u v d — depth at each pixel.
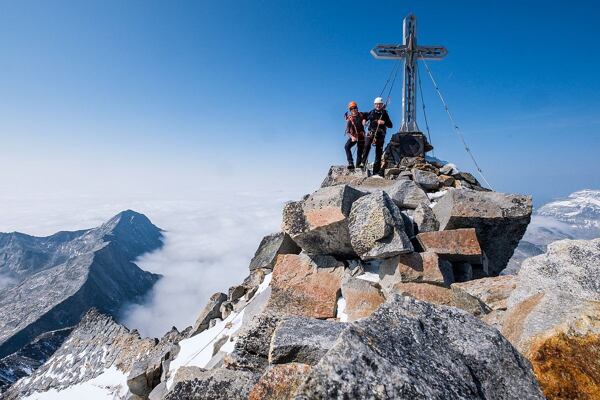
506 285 7.17
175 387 5.64
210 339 12.02
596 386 3.63
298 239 9.70
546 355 4.02
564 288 5.07
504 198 9.88
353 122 16.52
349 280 8.77
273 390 4.49
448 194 10.27
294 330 5.62
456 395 3.20
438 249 8.98
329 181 15.67
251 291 12.73
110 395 26.09
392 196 11.64
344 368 3.12
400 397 2.96
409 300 4.40
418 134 17.97
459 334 4.02
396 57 19.52
